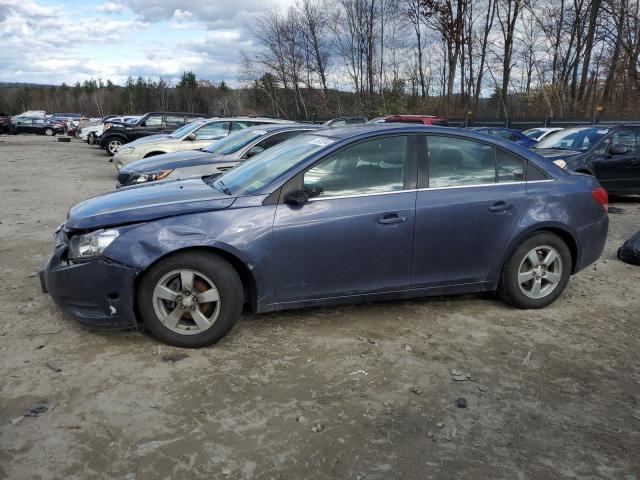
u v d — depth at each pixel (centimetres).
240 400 316
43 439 275
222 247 368
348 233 397
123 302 365
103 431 283
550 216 448
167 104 9725
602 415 312
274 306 394
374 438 284
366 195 405
